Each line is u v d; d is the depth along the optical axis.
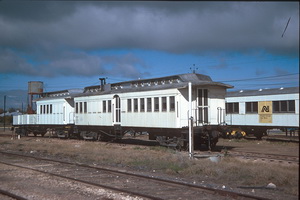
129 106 21.94
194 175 11.00
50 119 31.20
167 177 10.77
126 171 12.02
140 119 20.97
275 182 9.49
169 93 19.03
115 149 19.34
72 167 13.00
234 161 13.20
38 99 33.44
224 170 11.08
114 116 23.33
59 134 30.23
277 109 24.70
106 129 24.14
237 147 21.14
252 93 26.80
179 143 18.55
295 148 20.31
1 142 26.66
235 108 27.98
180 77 19.92
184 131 18.33
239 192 8.38
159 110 19.67
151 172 11.91
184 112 18.78
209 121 19.42
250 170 10.66
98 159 15.16
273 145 22.42
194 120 18.67
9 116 80.50
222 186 9.23
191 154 14.18
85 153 17.48
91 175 11.12
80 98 26.95
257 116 26.12
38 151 19.59
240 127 27.97
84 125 26.25
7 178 10.66
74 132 27.61
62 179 10.30
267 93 25.45
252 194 8.18
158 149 18.58
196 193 8.32
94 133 25.78
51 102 31.20
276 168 10.88
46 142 25.88
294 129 25.41
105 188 8.90
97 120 24.88
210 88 19.62
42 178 10.56
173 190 8.70
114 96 23.39
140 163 13.63
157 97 19.88
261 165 11.87
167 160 13.80
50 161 14.79
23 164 13.98
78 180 9.88
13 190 8.84
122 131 23.08
